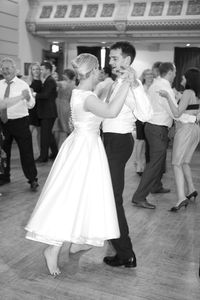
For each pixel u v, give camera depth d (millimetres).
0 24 10078
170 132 7652
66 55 12906
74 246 3102
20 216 3947
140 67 12656
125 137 2670
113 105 2336
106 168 2576
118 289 2609
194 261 3092
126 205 4492
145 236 3590
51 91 6340
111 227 2520
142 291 2598
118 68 2609
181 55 12383
